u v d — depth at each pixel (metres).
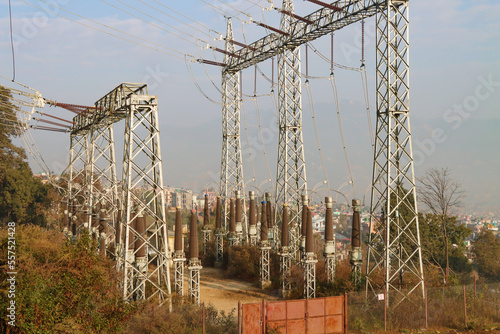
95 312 26.25
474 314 31.12
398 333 28.75
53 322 24.28
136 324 26.39
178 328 26.44
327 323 28.27
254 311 26.70
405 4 33.44
